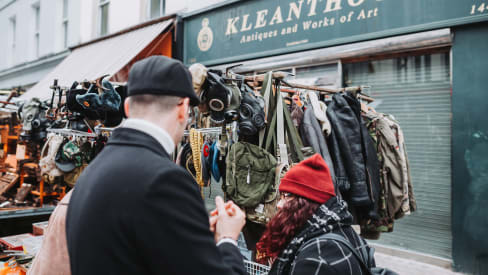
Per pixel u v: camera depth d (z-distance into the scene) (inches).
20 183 184.4
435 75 175.8
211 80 95.8
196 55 264.5
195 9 265.1
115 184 33.3
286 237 58.5
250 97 104.0
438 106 174.9
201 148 114.3
